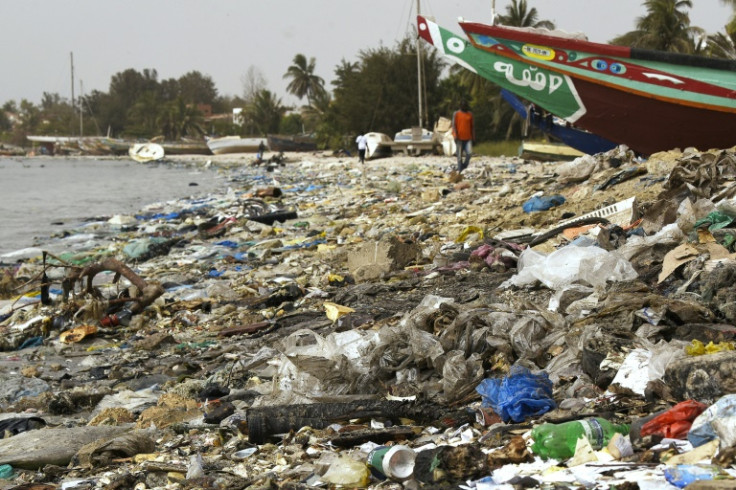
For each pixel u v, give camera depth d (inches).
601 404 228.5
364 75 2645.2
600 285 345.1
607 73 727.1
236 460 233.0
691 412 192.5
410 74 2600.9
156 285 462.6
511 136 2444.6
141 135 5054.1
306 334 342.3
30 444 255.8
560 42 733.9
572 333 279.4
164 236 775.7
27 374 367.9
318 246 625.6
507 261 458.9
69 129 5693.9
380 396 264.2
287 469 220.2
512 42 743.7
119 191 1546.5
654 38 1875.0
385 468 201.0
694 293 317.4
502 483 181.0
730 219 390.9
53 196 1444.4
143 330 437.7
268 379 314.2
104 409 298.4
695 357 218.5
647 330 276.7
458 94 2637.8
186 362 358.6
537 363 274.7
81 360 390.3
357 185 1152.8
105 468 237.8
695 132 730.2
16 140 5851.4
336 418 248.7
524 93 755.4
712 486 147.9
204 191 1473.9
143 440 249.0
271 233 727.1
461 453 192.5
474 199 802.2
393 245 519.2
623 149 718.5
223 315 453.4
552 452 191.2
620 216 485.4
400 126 2613.2
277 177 1604.3
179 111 4931.1
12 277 562.6
